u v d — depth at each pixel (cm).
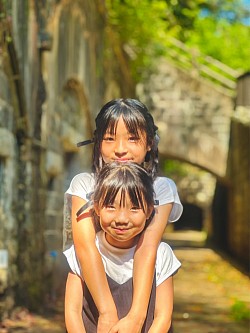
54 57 984
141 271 280
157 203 293
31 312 837
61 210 1065
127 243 288
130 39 1580
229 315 929
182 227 4109
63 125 1066
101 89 1391
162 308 291
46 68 932
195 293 1187
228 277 1473
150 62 1830
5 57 752
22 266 825
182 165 3275
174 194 304
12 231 794
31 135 853
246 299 1108
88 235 287
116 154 297
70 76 1088
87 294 294
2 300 762
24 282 827
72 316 290
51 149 977
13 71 777
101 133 300
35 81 881
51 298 953
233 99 1855
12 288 788
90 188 299
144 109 303
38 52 900
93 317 292
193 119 1886
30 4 860
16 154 816
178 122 1886
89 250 284
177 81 1886
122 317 288
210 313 948
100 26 1352
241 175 1739
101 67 1380
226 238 2252
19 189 827
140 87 1892
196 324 848
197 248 2406
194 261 1883
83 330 288
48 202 988
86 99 1216
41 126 909
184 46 1920
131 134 297
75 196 298
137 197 274
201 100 1884
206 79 1898
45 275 937
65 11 1048
